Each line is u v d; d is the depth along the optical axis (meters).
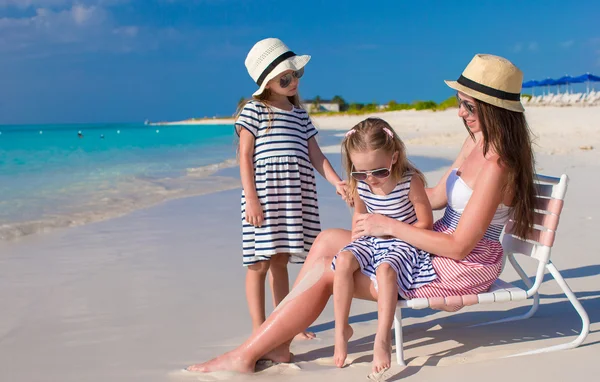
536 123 23.66
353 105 80.75
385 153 2.87
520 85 2.85
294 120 3.51
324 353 3.02
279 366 2.77
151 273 4.56
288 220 3.38
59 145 24.11
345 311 2.71
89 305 3.83
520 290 2.84
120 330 3.38
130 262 4.89
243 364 2.71
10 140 30.95
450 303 2.72
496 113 2.79
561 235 5.36
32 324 3.48
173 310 3.72
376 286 2.72
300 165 3.45
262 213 3.37
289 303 2.75
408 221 3.02
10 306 3.81
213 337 3.26
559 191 2.79
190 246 5.45
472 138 3.21
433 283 2.80
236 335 3.29
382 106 74.19
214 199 8.30
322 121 54.06
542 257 2.84
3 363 2.91
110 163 14.20
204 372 2.72
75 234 6.00
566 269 4.37
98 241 5.68
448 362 2.74
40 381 2.69
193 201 8.12
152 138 31.44
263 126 3.43
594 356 2.67
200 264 4.81
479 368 2.58
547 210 2.88
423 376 2.54
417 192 2.97
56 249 5.38
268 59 3.44
